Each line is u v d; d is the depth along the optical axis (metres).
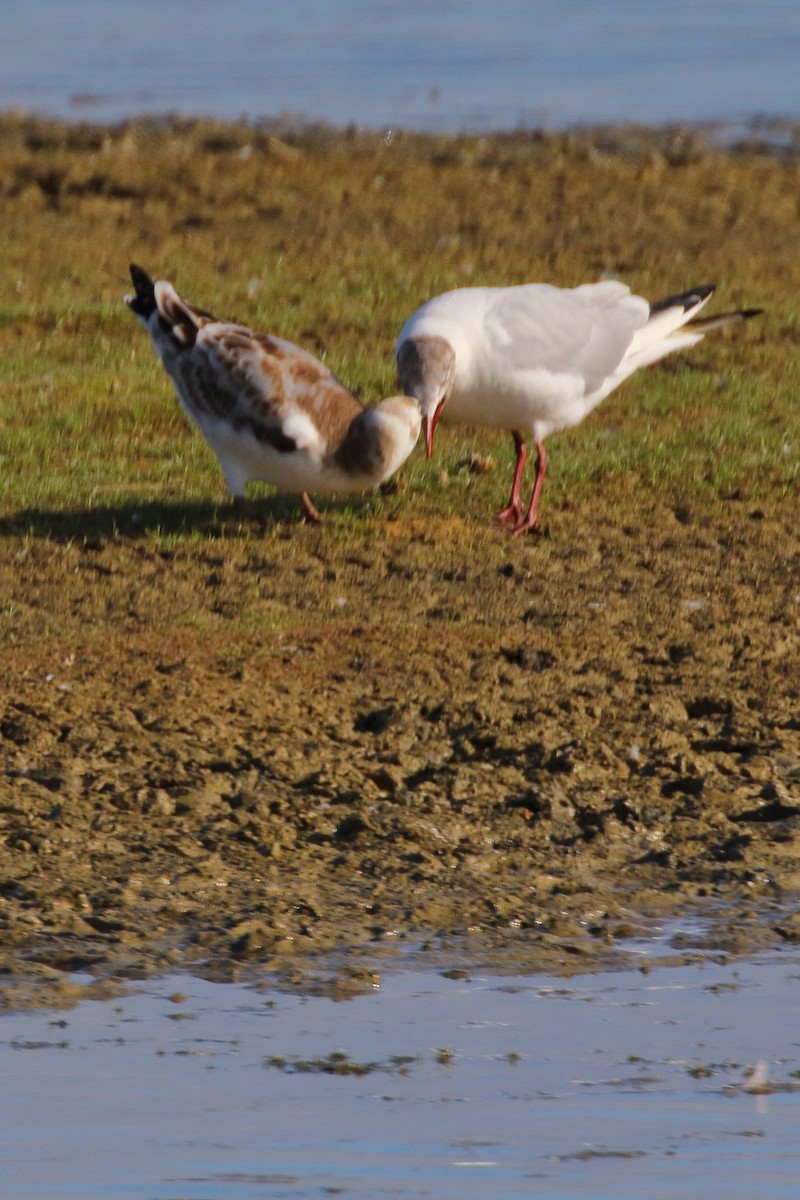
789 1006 8.64
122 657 12.52
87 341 20.75
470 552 14.79
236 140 34.19
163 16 52.03
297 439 14.08
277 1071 7.95
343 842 10.30
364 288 23.19
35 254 24.50
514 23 49.28
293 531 15.06
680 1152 7.23
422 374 14.53
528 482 16.66
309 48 46.38
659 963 9.08
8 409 18.25
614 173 31.12
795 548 15.07
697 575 14.41
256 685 12.17
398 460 14.32
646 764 11.23
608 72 42.19
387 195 28.95
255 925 9.34
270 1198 6.83
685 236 26.58
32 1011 8.47
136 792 10.70
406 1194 6.87
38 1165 7.07
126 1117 7.50
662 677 12.47
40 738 11.32
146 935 9.23
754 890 9.88
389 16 50.75
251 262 24.44
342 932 9.34
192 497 15.91
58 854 10.03
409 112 37.88
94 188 28.98
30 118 36.41
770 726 11.77
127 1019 8.42
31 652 12.57
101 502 15.71
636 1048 8.20
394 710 11.83
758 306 22.86
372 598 13.73
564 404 15.30
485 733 11.52
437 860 10.11
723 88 39.94
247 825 10.40
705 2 51.66
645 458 17.36
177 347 14.80
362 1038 8.27
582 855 10.23
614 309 15.79
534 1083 7.87
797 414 18.88
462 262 24.70
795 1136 7.40
